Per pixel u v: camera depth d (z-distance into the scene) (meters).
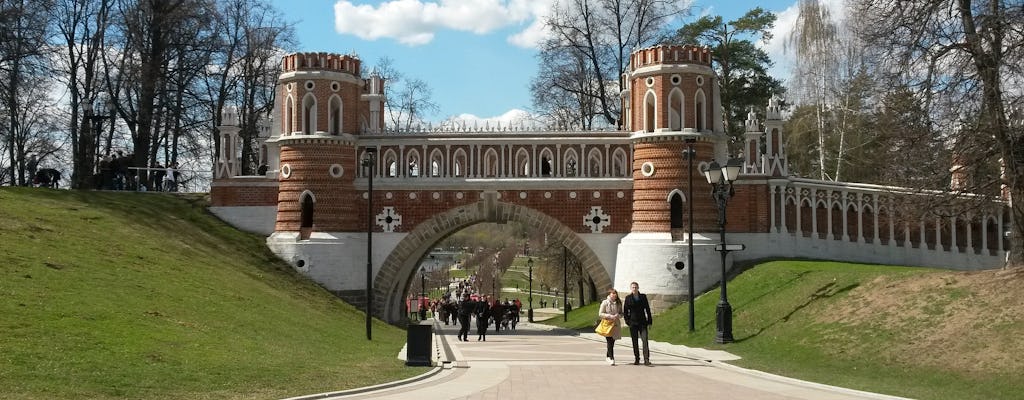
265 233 49.53
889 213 43.44
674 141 45.38
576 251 47.28
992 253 49.66
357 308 47.59
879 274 32.56
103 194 47.53
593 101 65.69
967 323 25.42
